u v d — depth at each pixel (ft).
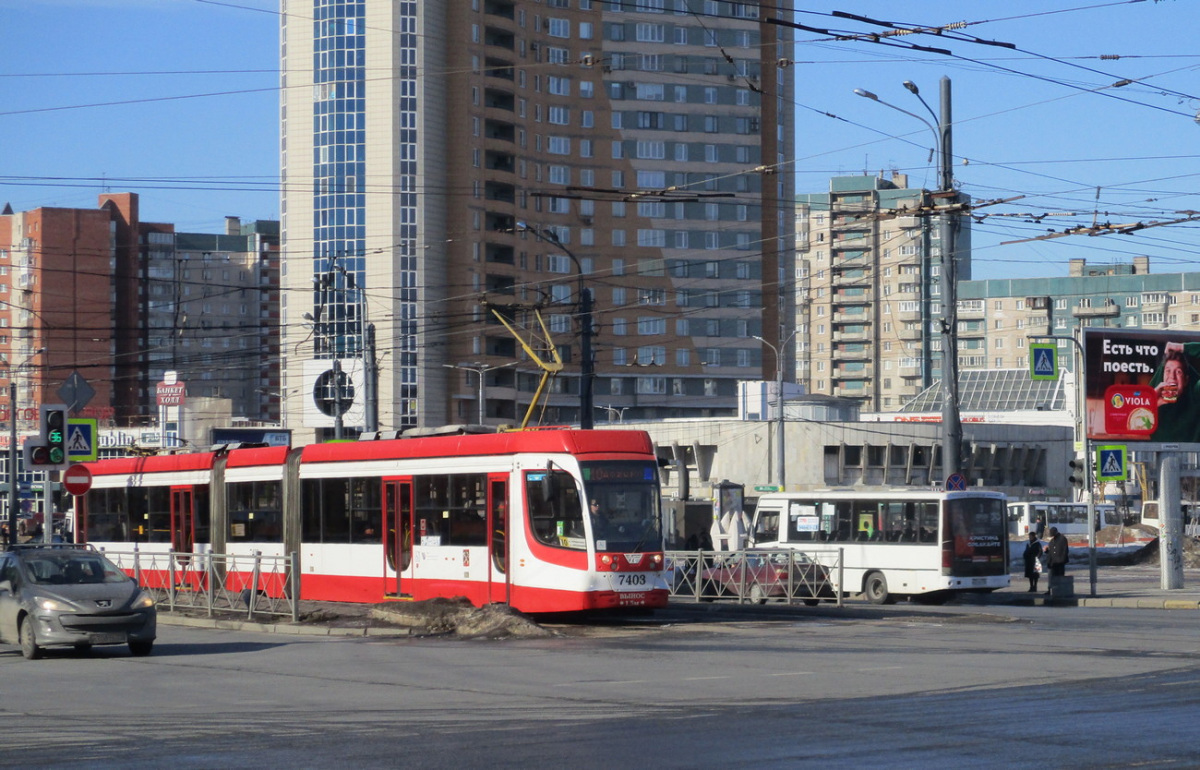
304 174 350.02
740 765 32.65
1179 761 32.30
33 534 216.54
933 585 111.55
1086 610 101.04
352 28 348.18
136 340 447.42
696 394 394.11
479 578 83.46
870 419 303.68
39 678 57.00
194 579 98.22
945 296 113.50
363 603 92.38
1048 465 303.48
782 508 122.62
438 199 353.92
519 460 81.76
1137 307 533.14
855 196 536.01
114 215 446.60
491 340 365.61
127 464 121.49
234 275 489.67
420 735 38.50
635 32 391.45
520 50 373.61
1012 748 34.50
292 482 99.91
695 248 393.50
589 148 388.37
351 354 330.95
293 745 37.04
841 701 44.70
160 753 36.04
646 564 79.15
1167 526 126.41
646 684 50.60
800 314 542.98
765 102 400.88
